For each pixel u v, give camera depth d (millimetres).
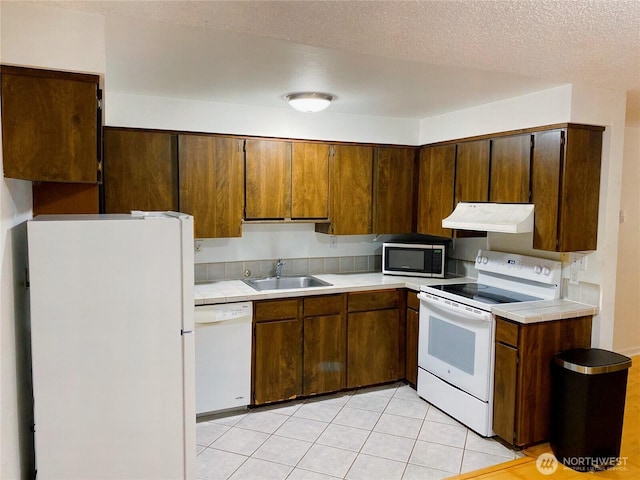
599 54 2135
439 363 3477
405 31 1830
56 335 1729
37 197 2258
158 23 1902
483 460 2830
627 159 4234
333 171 3891
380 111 3809
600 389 2660
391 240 4566
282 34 1868
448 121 3863
